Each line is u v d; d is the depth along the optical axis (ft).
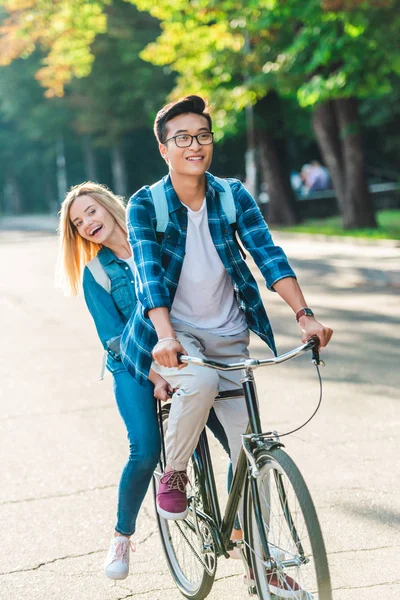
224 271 15.39
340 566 17.51
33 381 35.83
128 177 257.14
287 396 31.27
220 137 111.14
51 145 281.74
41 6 101.71
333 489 21.88
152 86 182.29
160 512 15.87
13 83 238.68
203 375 14.61
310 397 30.96
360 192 96.78
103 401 32.09
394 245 77.56
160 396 15.74
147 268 14.61
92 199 17.38
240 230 15.30
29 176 318.65
